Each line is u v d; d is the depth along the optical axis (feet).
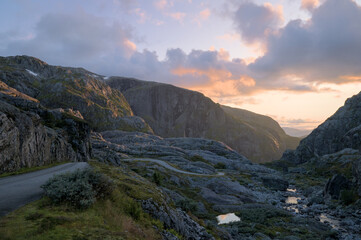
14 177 67.15
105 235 29.60
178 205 111.55
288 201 248.52
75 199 36.99
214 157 507.30
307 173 484.33
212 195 214.28
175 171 279.90
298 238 120.57
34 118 108.17
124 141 606.14
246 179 346.13
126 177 66.18
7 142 76.79
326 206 216.13
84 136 184.44
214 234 72.64
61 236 26.71
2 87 192.44
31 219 30.07
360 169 230.89
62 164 112.27
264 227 141.69
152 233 39.22
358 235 137.69
